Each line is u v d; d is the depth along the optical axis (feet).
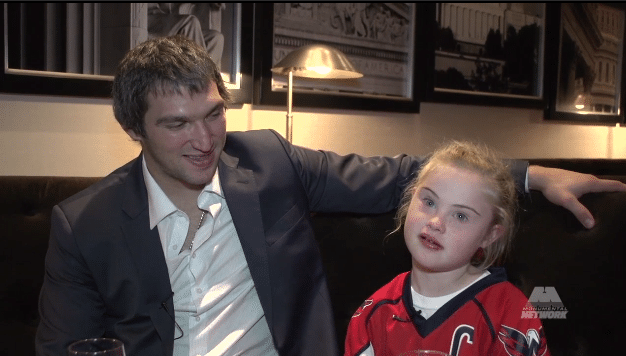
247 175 4.17
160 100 3.38
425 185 3.81
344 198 4.53
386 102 8.55
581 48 11.38
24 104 5.74
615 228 4.14
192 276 3.89
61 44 5.76
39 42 5.61
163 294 3.75
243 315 4.03
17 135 5.72
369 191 4.55
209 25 6.77
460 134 9.89
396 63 8.73
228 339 3.92
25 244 4.73
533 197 4.41
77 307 3.78
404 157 4.84
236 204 4.00
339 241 4.89
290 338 3.99
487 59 9.92
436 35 9.05
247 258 3.95
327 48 6.57
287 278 4.05
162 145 3.51
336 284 4.87
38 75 5.60
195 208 3.97
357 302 4.88
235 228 4.04
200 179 3.61
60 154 6.02
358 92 8.27
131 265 3.76
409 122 9.14
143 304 3.76
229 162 4.22
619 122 12.34
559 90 11.04
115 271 3.75
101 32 6.00
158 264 3.75
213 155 3.61
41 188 4.91
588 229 4.19
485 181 3.72
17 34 5.47
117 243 3.76
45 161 5.92
